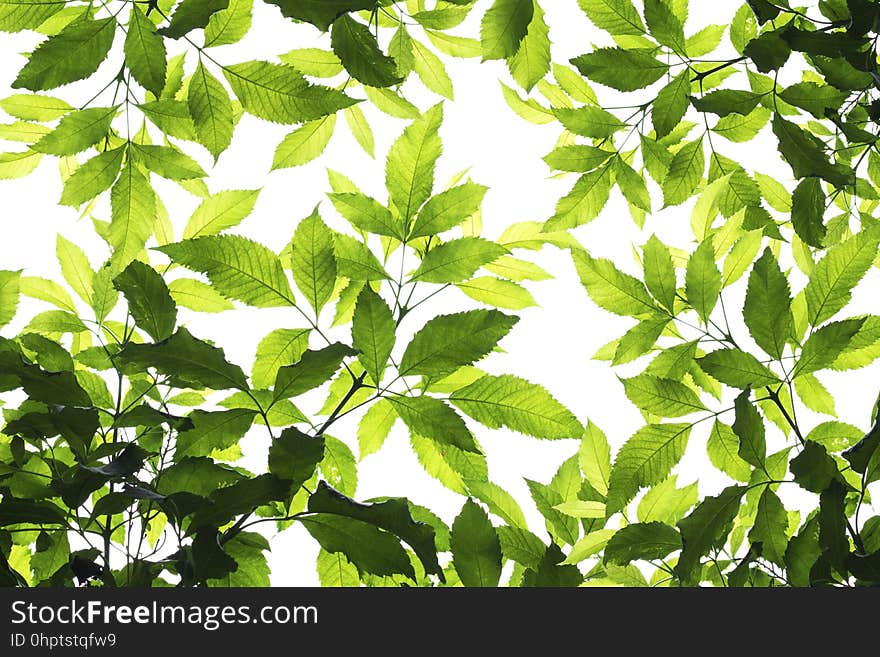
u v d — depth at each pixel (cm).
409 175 114
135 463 102
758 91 145
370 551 97
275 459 94
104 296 126
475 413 111
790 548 109
